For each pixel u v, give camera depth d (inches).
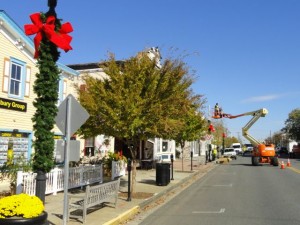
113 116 512.7
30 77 733.9
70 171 597.3
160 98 543.2
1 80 658.8
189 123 1070.4
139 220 438.3
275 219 432.5
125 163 880.9
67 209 386.6
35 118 368.8
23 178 483.2
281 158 2635.3
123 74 540.7
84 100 531.8
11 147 685.9
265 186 778.2
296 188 740.0
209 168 1381.6
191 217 451.2
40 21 361.4
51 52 367.2
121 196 579.8
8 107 671.8
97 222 390.3
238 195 644.1
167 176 741.9
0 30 654.5
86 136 566.9
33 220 273.6
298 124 3750.0
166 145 1669.5
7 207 273.9
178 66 559.2
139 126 533.0
